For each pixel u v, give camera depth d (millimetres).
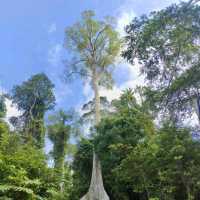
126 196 20203
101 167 21141
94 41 24656
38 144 28141
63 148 30891
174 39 6652
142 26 6855
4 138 12469
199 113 7281
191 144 10227
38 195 9492
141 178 15352
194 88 6930
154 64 7074
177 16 6590
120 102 23094
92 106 27109
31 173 10406
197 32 6613
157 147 12984
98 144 20000
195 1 6570
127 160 15539
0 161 9273
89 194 19812
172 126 8930
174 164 11984
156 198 14234
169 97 7242
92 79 24703
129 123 19109
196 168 11477
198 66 6734
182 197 14633
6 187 8445
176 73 7055
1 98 27844
